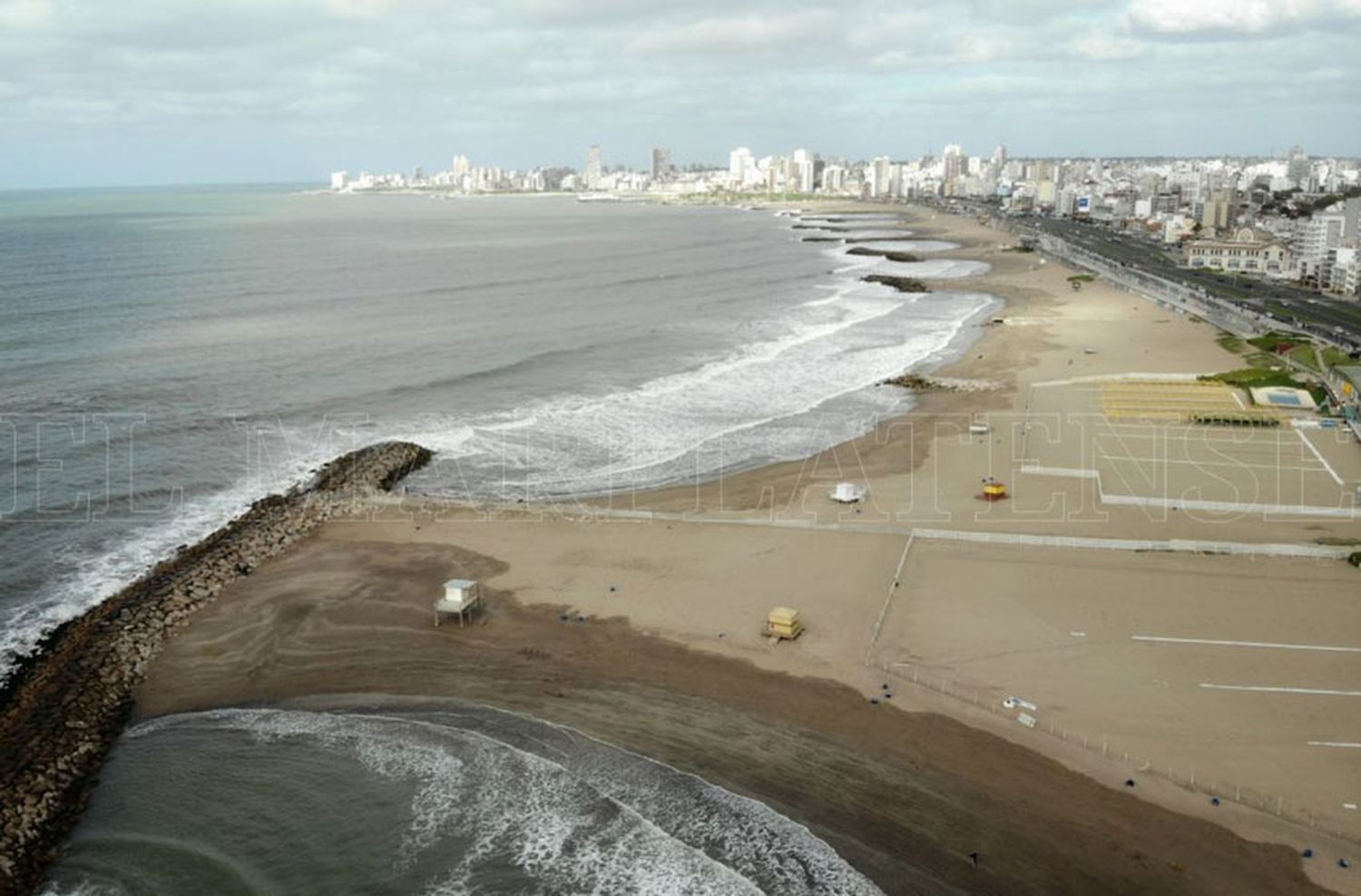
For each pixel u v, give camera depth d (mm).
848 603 45812
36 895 28750
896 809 31547
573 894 28562
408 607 46281
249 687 39781
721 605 45906
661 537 54438
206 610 46125
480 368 98062
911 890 28219
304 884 29219
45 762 34188
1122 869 28844
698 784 32969
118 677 39938
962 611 44688
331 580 49219
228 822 31953
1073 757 33906
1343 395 81188
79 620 44625
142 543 54500
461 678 40062
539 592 47656
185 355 98938
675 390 91688
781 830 30766
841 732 35625
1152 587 46875
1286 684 38219
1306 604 44844
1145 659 40188
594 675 40031
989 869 28969
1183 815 30984
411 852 30484
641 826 31156
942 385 92062
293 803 32750
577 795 32719
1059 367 98500
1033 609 44844
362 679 40156
